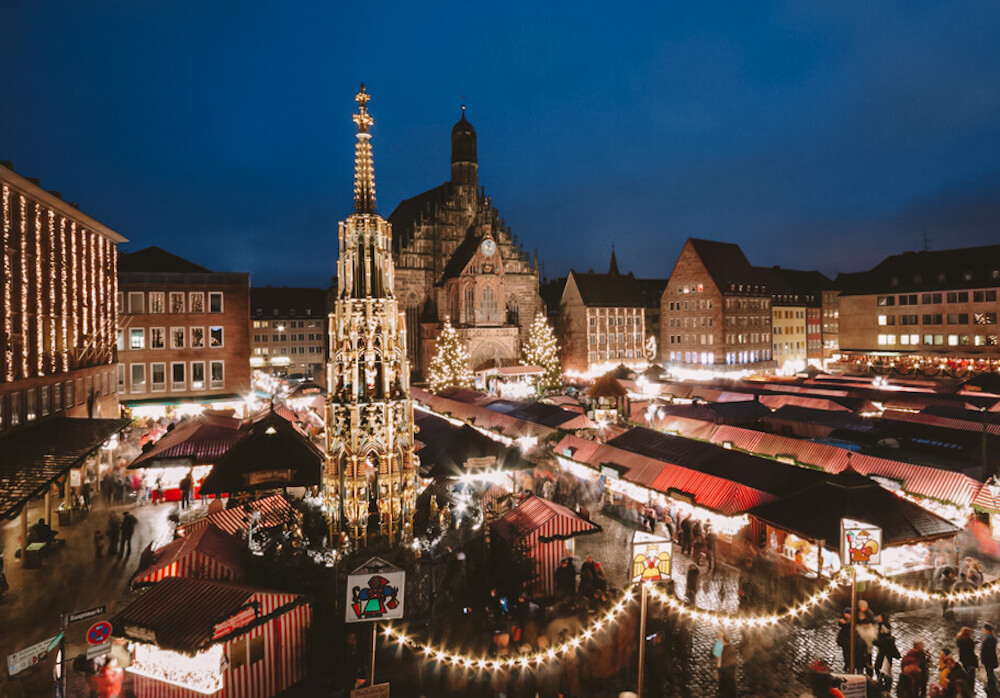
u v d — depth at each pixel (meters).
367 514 18.16
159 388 56.41
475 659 15.77
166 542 25.44
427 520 20.23
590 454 33.19
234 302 58.97
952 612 18.59
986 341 89.69
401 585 11.73
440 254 91.75
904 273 100.44
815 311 119.62
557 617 17.72
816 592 18.91
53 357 36.38
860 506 20.61
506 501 24.36
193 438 30.86
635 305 109.56
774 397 50.91
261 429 24.44
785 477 24.84
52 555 24.31
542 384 85.50
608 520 29.28
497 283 88.62
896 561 21.00
